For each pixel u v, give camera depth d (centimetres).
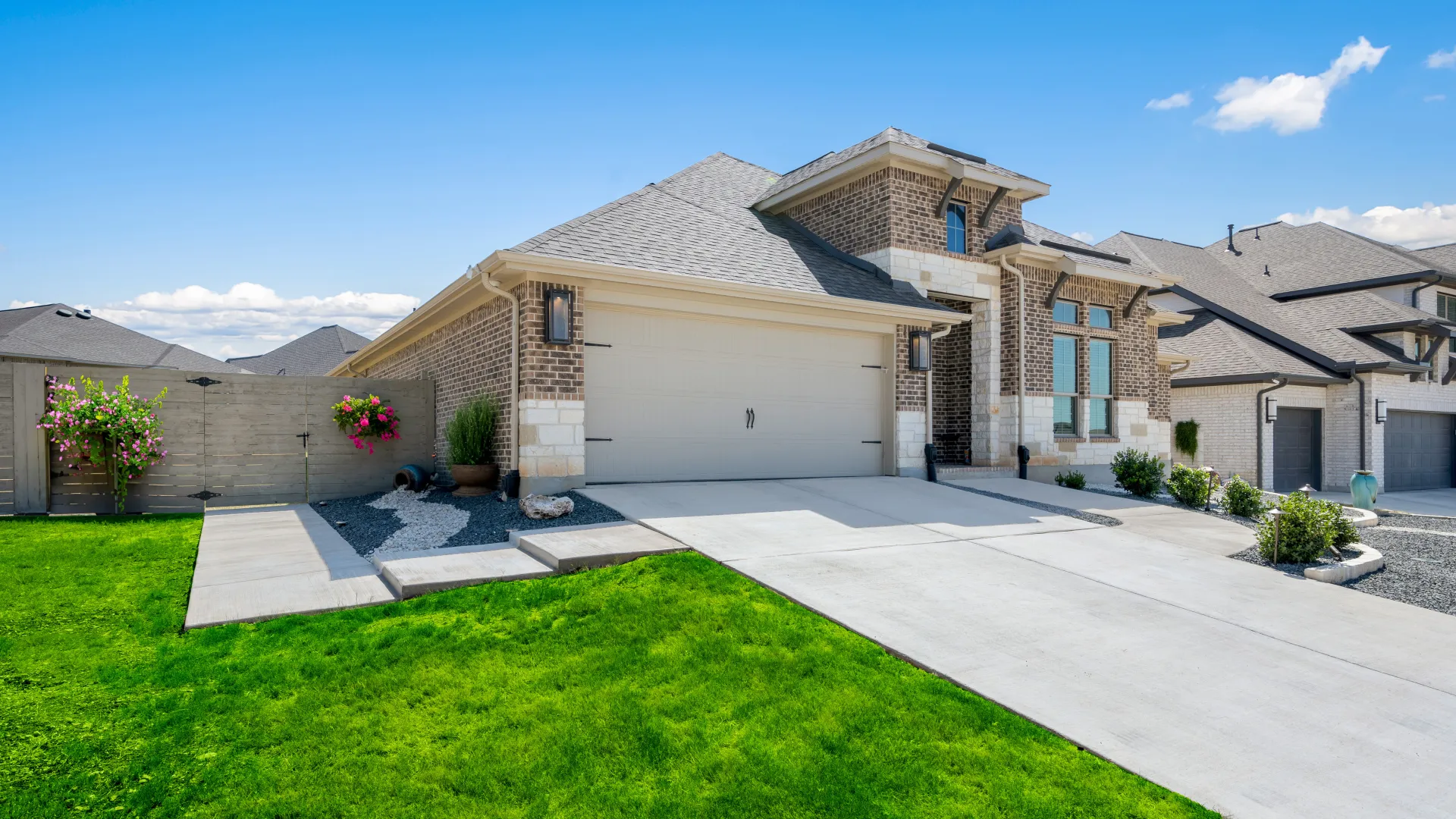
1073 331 1556
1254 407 1977
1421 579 773
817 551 747
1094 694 475
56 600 590
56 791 346
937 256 1398
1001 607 619
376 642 512
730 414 1145
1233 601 670
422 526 869
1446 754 421
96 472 1020
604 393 1043
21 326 1869
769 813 352
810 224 1510
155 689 441
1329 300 2403
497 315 1039
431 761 382
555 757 388
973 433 1499
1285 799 374
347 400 1161
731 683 468
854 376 1273
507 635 529
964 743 413
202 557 739
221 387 1097
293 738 397
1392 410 2197
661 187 1536
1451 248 2786
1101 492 1342
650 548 709
